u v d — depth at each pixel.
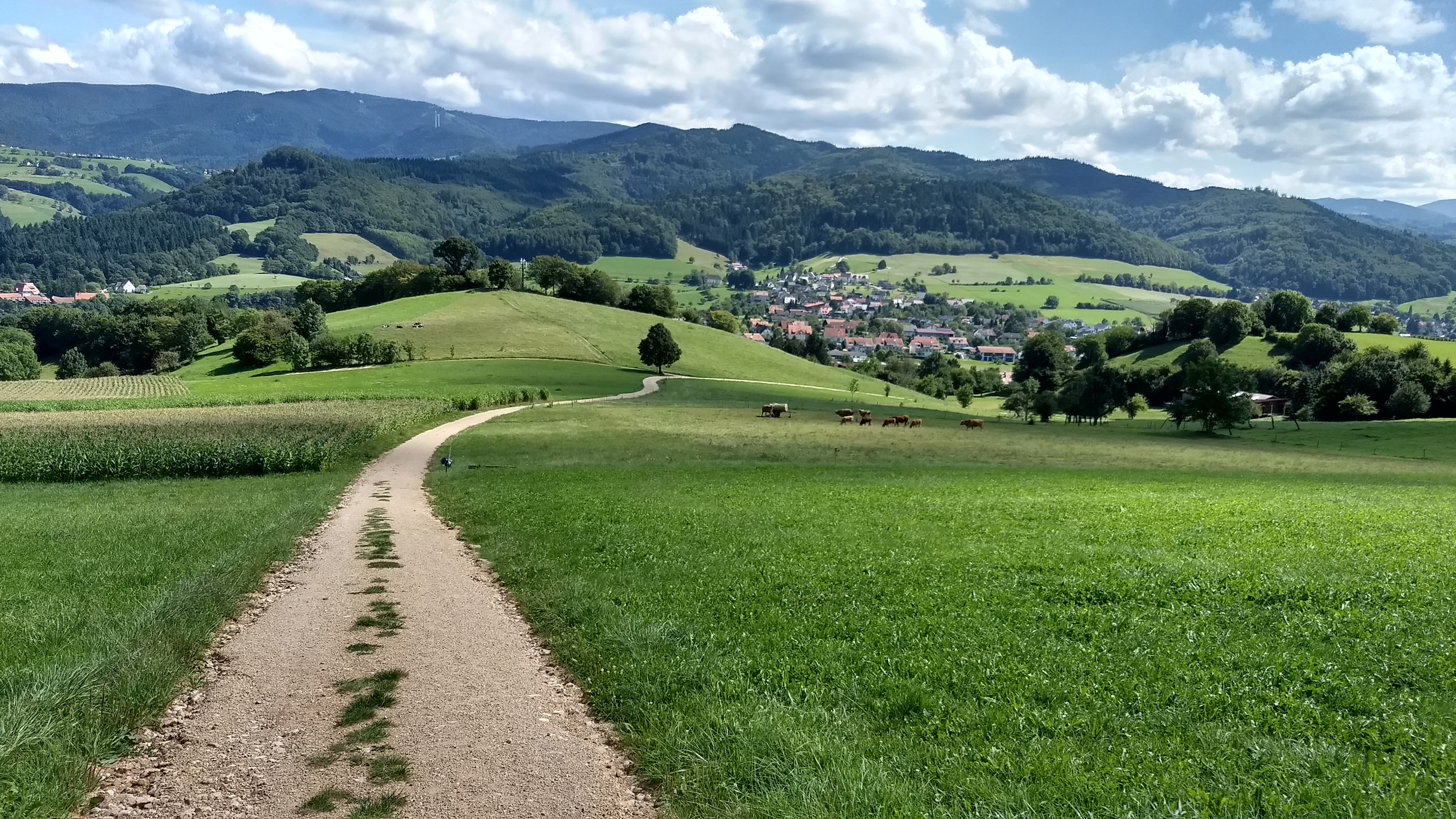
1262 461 62.28
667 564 18.73
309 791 7.74
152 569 18.05
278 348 129.50
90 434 52.66
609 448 60.12
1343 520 26.36
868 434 76.75
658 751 8.53
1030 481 43.53
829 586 16.52
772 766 8.12
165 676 10.47
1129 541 22.30
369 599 15.34
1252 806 7.33
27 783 7.64
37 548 21.22
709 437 68.69
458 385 106.50
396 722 9.40
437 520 27.84
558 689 10.65
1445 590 15.30
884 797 7.45
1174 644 12.26
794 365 165.00
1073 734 9.03
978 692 10.36
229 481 42.28
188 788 7.85
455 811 7.35
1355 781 7.78
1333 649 11.90
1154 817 7.14
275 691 10.40
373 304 198.50
